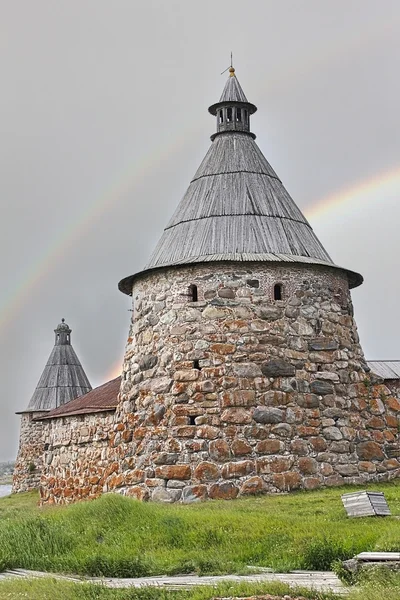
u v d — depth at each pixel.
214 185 26.33
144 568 14.87
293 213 26.33
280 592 11.79
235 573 13.97
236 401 22.84
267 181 26.66
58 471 28.25
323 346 24.12
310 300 24.31
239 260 23.84
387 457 24.30
